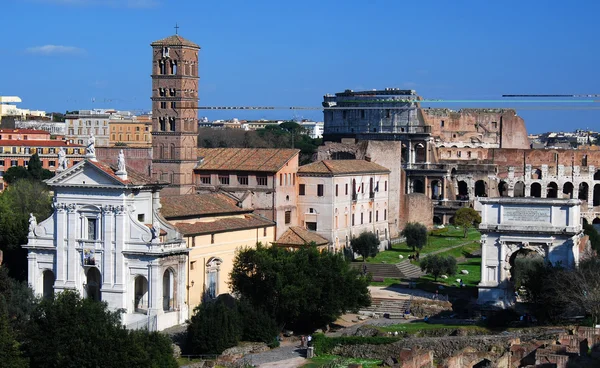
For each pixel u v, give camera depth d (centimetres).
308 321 15650
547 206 16675
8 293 14688
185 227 16050
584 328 13562
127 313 15238
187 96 19975
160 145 19950
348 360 13838
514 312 16062
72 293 13212
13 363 11925
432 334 14912
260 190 19012
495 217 16962
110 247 15312
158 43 19912
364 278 15925
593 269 15212
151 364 12206
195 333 13925
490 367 11694
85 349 12112
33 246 15900
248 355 14062
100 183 15338
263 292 15312
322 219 19825
